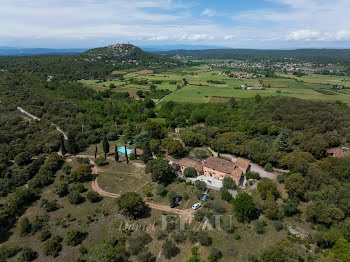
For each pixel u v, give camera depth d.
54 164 88.50
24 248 53.44
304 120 130.62
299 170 81.06
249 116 146.88
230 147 102.94
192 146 114.94
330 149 101.25
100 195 74.94
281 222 62.50
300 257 50.16
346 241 50.44
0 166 83.25
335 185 71.81
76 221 63.75
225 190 72.81
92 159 100.06
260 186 72.88
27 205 70.00
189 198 72.69
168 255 52.09
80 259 51.72
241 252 52.97
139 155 103.06
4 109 136.62
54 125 128.25
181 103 189.25
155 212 66.62
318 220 59.91
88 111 160.75
